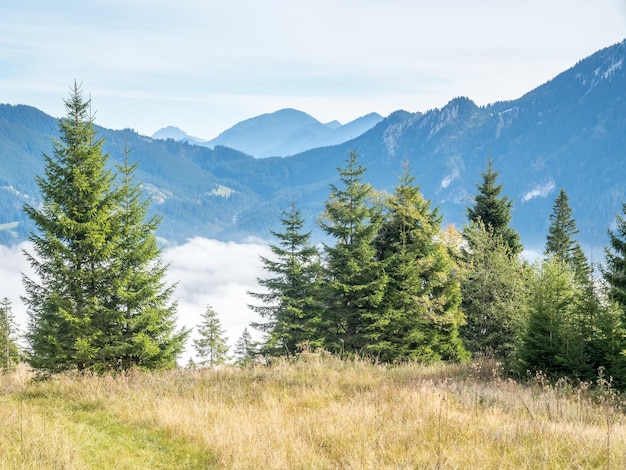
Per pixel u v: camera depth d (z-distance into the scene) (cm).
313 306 3033
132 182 2231
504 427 959
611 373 1755
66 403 1250
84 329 1894
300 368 1711
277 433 925
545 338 1877
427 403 1140
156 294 2145
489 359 2450
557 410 1122
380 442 880
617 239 1892
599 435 923
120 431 998
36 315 1911
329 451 872
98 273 1934
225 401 1255
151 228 2197
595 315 1870
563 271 2103
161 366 2133
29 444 803
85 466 766
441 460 787
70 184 1969
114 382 1466
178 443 927
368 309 2692
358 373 1683
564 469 773
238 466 789
